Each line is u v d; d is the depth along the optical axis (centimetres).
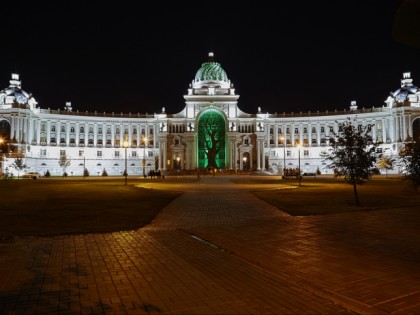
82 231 1533
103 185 4909
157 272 955
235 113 11694
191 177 8594
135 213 2072
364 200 2764
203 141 11906
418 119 10681
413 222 1762
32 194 3359
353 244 1284
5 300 755
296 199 2844
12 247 1251
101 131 11906
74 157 11462
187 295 783
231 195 3275
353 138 2522
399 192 3562
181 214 2097
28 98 11031
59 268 995
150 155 12025
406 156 1297
